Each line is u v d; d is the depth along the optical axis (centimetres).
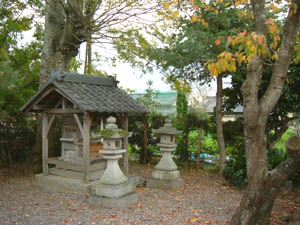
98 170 668
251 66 400
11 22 924
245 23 695
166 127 693
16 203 564
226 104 927
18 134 900
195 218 484
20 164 913
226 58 381
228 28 723
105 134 522
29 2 862
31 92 982
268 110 392
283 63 387
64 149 699
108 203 531
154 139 1005
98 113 630
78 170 652
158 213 509
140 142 1013
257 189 394
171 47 767
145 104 1011
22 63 1013
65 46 881
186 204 567
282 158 734
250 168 404
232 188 705
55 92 645
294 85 735
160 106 1107
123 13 879
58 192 641
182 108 975
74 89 628
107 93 698
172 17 795
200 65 760
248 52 355
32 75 1013
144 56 852
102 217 484
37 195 621
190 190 679
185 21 764
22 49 1049
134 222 463
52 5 885
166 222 465
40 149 851
